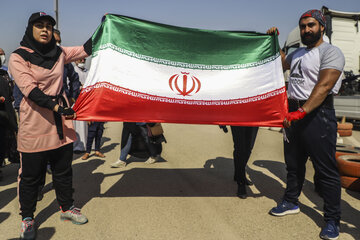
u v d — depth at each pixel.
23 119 2.67
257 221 3.14
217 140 7.61
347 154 4.67
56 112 2.79
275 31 3.26
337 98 10.30
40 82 2.70
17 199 3.65
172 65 3.16
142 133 5.13
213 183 4.30
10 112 4.19
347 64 11.06
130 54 3.07
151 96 3.09
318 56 2.88
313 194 3.92
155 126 5.05
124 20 3.07
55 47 2.81
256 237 2.82
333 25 10.87
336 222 2.87
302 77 3.00
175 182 4.32
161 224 3.03
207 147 6.77
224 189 4.06
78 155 5.96
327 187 2.90
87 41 3.08
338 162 4.20
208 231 2.91
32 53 2.67
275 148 6.79
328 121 2.86
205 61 3.23
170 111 3.12
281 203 3.31
